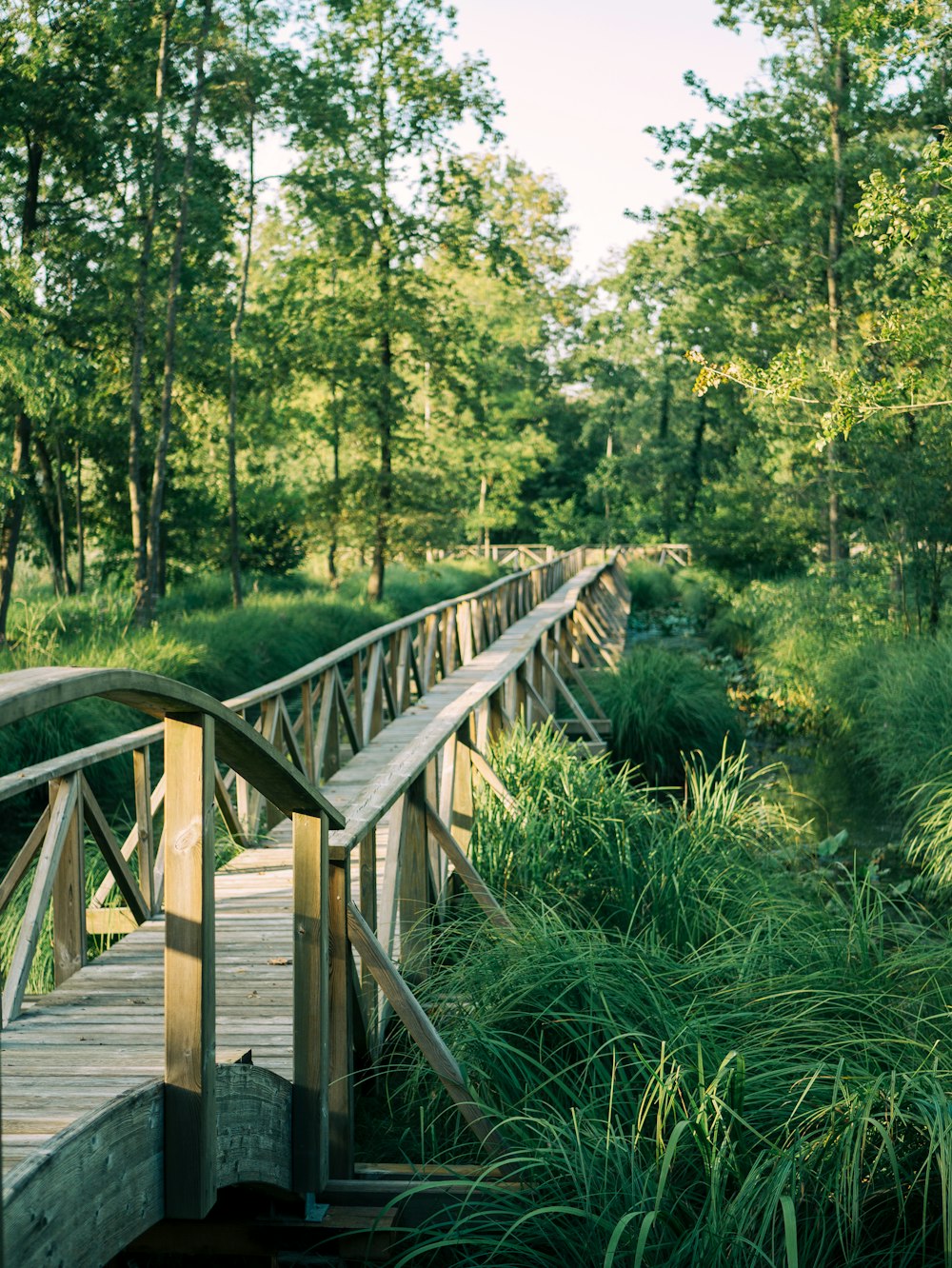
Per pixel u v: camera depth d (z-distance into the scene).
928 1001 4.54
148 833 5.63
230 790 7.23
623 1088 3.75
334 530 24.17
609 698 11.91
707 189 19.94
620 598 26.55
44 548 22.31
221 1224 3.39
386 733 10.94
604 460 51.34
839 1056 3.79
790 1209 2.74
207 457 25.44
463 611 16.05
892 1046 3.98
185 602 21.62
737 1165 3.22
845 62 18.08
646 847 6.21
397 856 4.73
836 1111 3.40
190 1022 2.62
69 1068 3.29
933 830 8.38
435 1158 3.83
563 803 6.43
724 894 5.67
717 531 24.84
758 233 20.23
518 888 5.71
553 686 11.80
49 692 1.82
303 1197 3.38
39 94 14.55
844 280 18.69
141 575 15.90
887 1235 3.26
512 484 48.34
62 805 4.68
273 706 7.66
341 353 22.56
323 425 24.69
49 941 5.32
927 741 9.92
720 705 12.21
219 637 14.59
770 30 18.56
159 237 17.81
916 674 11.29
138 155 16.28
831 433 9.65
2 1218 1.85
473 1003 4.21
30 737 9.32
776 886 6.26
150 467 21.42
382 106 22.53
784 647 16.00
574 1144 3.41
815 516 20.48
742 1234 2.93
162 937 5.15
